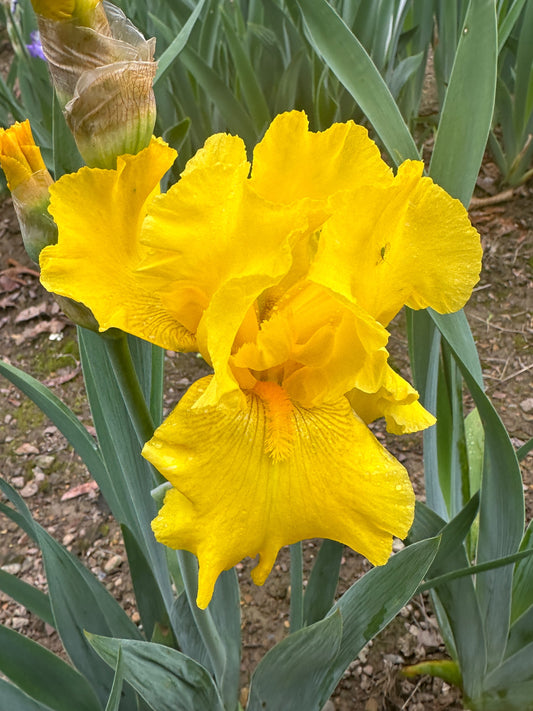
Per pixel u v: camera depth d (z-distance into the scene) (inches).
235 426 9.4
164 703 12.9
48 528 26.0
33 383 16.3
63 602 14.8
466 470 18.0
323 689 14.4
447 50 33.7
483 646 17.4
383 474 9.8
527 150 35.7
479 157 13.3
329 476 9.6
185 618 15.5
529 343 30.9
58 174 12.4
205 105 34.4
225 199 8.7
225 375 8.8
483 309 32.6
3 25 45.7
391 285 9.9
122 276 9.5
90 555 25.0
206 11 29.8
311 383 10.1
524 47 32.9
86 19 9.1
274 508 9.4
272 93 34.9
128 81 9.4
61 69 9.4
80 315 10.1
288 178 9.5
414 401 10.6
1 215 39.8
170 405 30.1
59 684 14.7
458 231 9.7
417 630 21.5
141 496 15.4
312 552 24.5
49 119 33.7
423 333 14.9
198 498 9.0
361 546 9.7
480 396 13.4
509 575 16.1
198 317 9.8
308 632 12.3
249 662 21.4
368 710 19.7
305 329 10.1
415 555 13.0
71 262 9.2
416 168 9.3
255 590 23.4
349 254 9.3
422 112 42.6
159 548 16.6
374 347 9.4
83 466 28.3
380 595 13.5
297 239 9.0
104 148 9.6
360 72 13.5
